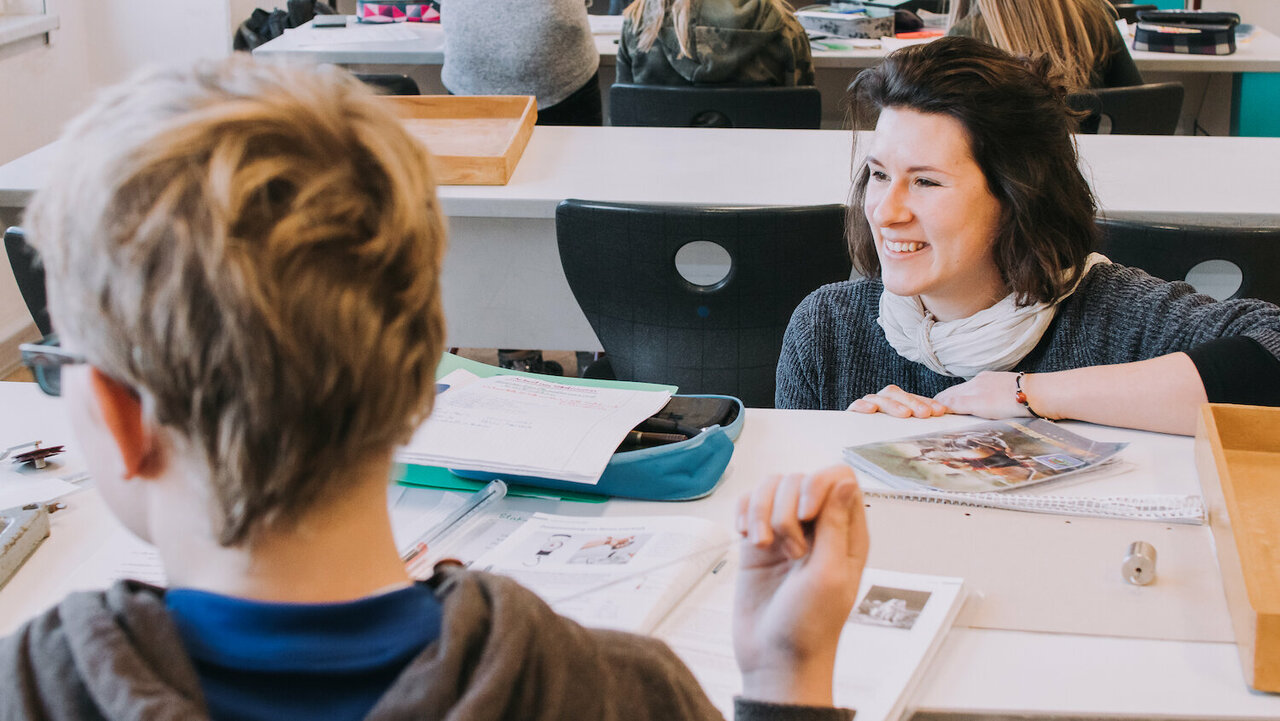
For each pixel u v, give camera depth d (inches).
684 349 74.0
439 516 43.8
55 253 15.8
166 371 15.3
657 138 98.8
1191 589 37.9
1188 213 77.3
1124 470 46.4
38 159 90.8
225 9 176.7
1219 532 39.3
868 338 59.8
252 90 16.3
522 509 44.5
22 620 36.9
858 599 36.4
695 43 122.5
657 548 39.2
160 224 14.9
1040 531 41.6
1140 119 110.5
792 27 124.6
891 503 43.8
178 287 14.8
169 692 15.4
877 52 144.6
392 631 16.8
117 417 16.3
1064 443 48.6
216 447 15.7
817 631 21.8
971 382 53.4
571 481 43.8
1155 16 149.9
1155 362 50.1
